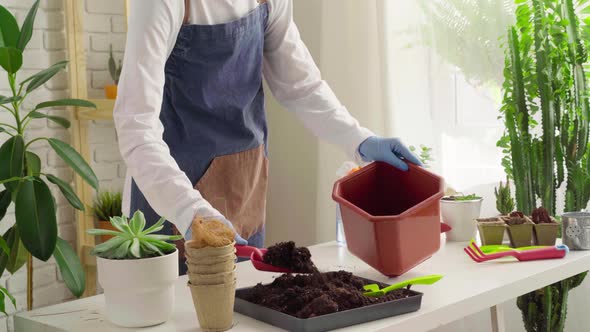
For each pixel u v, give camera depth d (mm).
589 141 2303
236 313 1277
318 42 3199
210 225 1192
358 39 2836
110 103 2832
